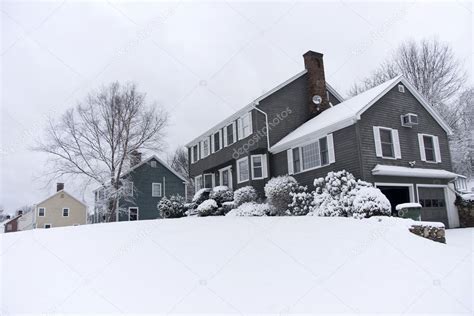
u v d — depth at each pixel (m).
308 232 8.07
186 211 23.50
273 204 15.82
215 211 19.73
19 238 8.76
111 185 27.33
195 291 5.15
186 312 4.56
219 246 7.04
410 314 4.62
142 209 29.80
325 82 20.97
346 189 12.71
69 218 37.97
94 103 28.22
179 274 5.73
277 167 18.70
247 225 8.95
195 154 28.12
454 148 27.34
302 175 16.78
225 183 23.75
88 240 8.02
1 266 6.57
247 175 20.22
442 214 15.62
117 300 4.93
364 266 6.14
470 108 27.55
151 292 5.14
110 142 28.22
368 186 12.48
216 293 5.09
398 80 15.72
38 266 6.47
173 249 6.92
